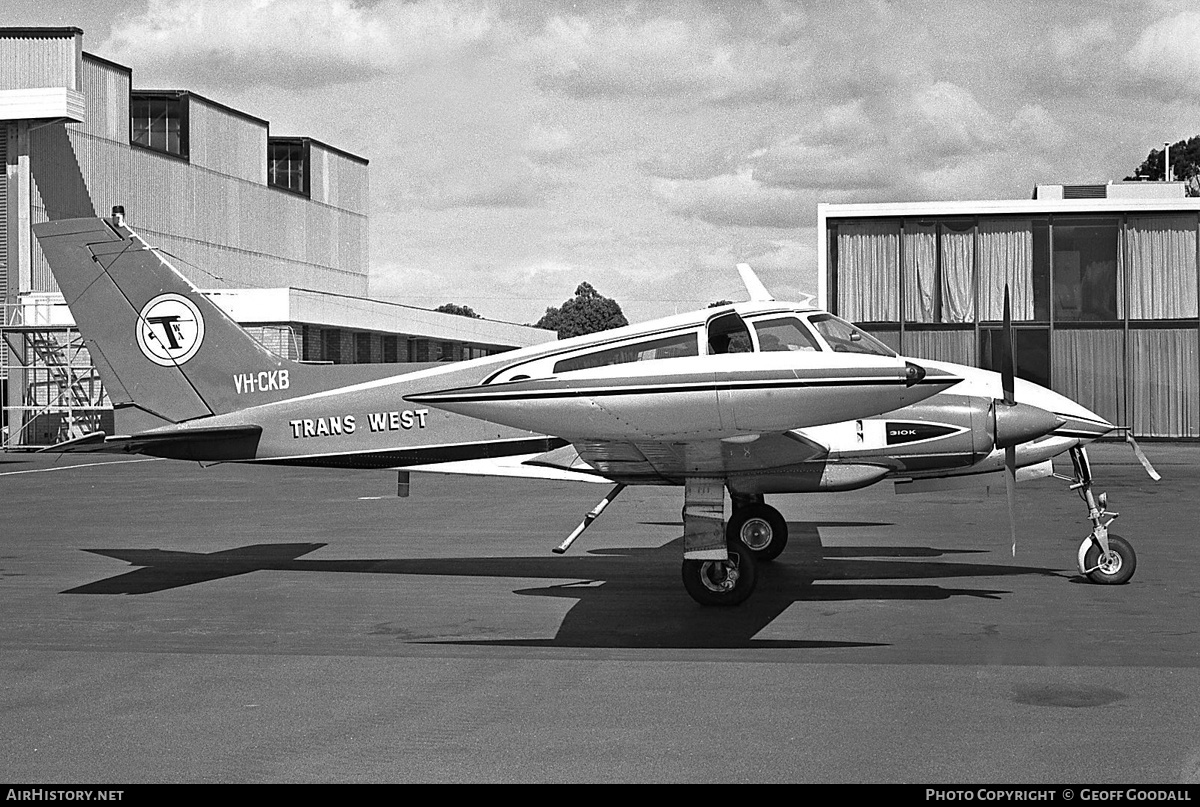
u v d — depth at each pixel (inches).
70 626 293.9
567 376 282.8
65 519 565.9
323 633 283.0
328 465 387.9
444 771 176.6
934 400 347.6
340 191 2342.5
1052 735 190.4
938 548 422.0
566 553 425.1
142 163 1663.4
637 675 236.2
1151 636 266.7
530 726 199.8
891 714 204.2
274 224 2066.9
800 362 276.1
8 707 215.5
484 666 245.9
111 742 193.2
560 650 261.3
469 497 676.1
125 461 1138.7
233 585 358.6
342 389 386.9
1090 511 344.5
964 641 264.2
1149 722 197.2
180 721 205.2
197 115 1820.9
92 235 401.4
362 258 2447.1
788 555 406.3
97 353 402.0
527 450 370.9
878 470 344.8
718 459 308.0
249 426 389.7
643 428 281.1
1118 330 979.3
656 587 348.2
